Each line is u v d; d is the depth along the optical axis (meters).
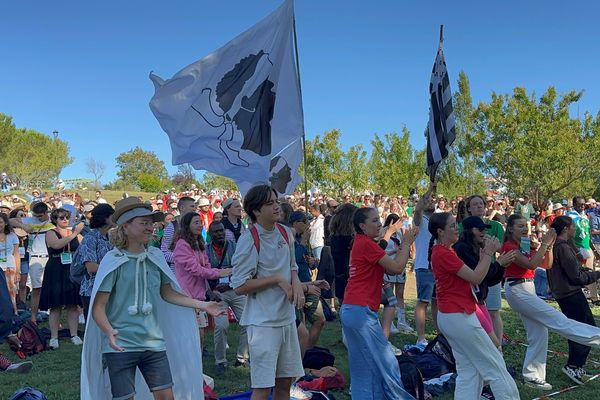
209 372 6.29
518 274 5.85
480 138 34.91
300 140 7.33
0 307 6.33
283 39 7.12
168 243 6.99
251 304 4.11
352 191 38.03
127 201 3.79
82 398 3.59
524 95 33.75
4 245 8.45
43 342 7.35
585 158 33.12
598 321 9.02
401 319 8.30
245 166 7.00
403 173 40.25
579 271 6.01
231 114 6.97
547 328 5.84
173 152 6.97
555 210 15.57
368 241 4.66
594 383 5.94
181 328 4.12
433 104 5.30
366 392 4.60
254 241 4.06
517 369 6.36
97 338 3.72
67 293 7.56
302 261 6.80
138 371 4.19
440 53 5.15
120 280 3.71
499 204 16.55
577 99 32.94
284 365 4.18
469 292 4.61
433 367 5.87
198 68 6.89
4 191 49.16
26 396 4.58
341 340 7.74
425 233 7.40
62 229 7.61
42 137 70.12
